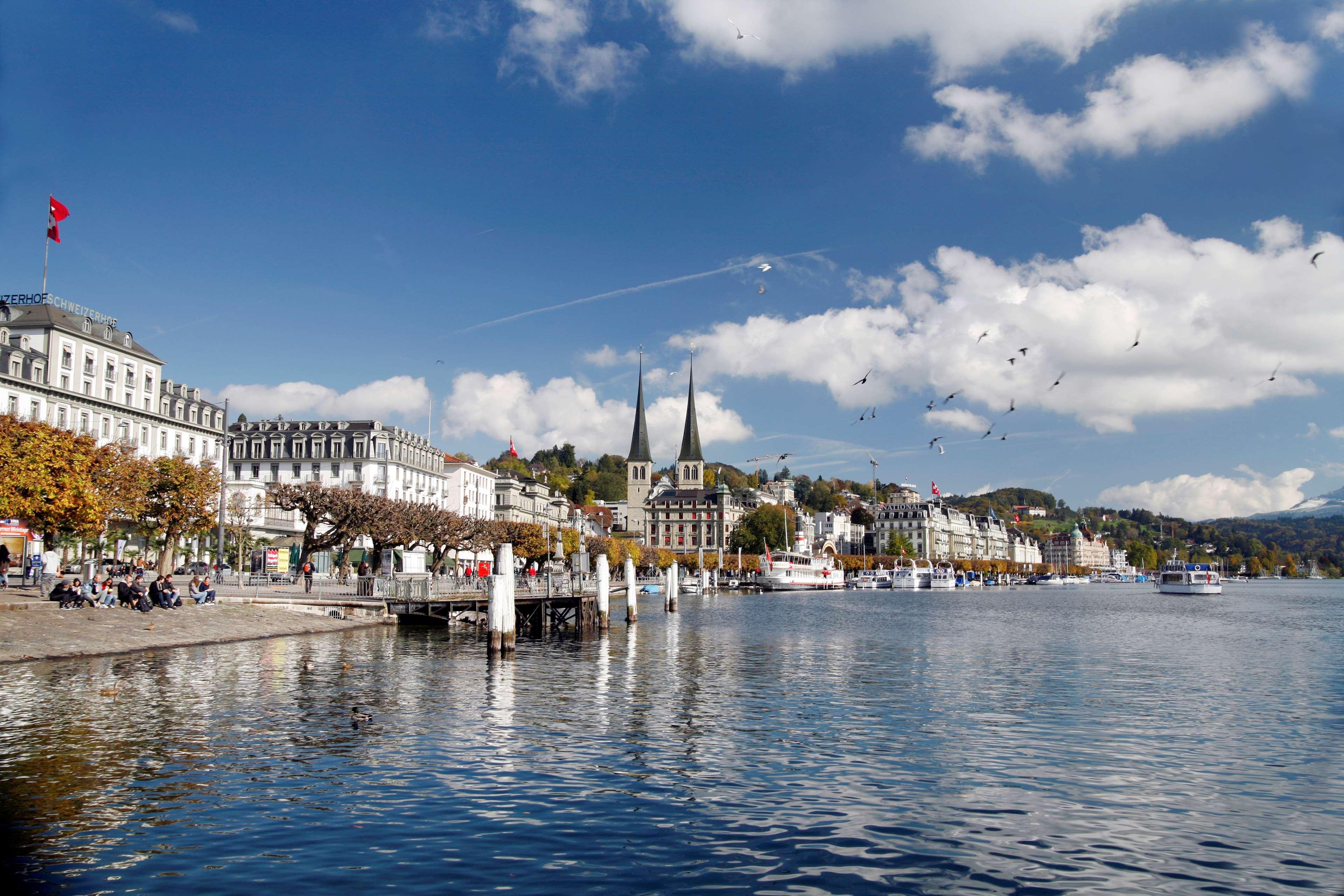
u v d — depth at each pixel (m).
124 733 28.16
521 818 20.67
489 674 44.62
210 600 63.12
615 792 22.88
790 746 28.50
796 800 22.42
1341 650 61.56
